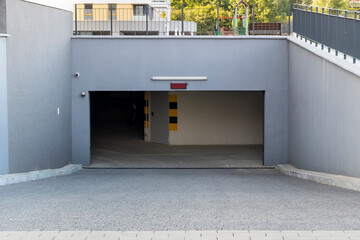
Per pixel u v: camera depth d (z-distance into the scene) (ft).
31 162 40.06
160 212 19.67
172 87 49.03
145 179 37.40
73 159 50.01
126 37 48.75
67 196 25.20
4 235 15.44
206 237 15.14
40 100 41.75
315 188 29.27
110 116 96.84
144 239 15.01
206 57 48.98
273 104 49.47
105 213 19.45
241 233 15.52
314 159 39.58
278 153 49.98
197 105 67.46
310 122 40.60
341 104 32.78
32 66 40.01
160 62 48.93
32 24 39.91
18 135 37.52
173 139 67.67
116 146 66.54
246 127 67.87
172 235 15.39
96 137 75.66
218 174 43.16
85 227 16.74
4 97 35.17
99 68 49.03
